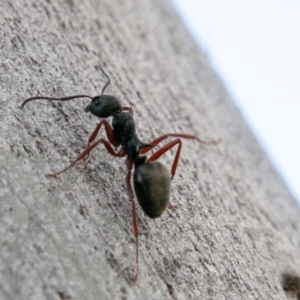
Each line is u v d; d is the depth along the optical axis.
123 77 0.05
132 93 0.05
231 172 0.05
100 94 0.05
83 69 0.05
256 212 0.05
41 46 0.05
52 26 0.05
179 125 0.05
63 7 0.05
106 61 0.05
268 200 0.05
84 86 0.05
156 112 0.05
